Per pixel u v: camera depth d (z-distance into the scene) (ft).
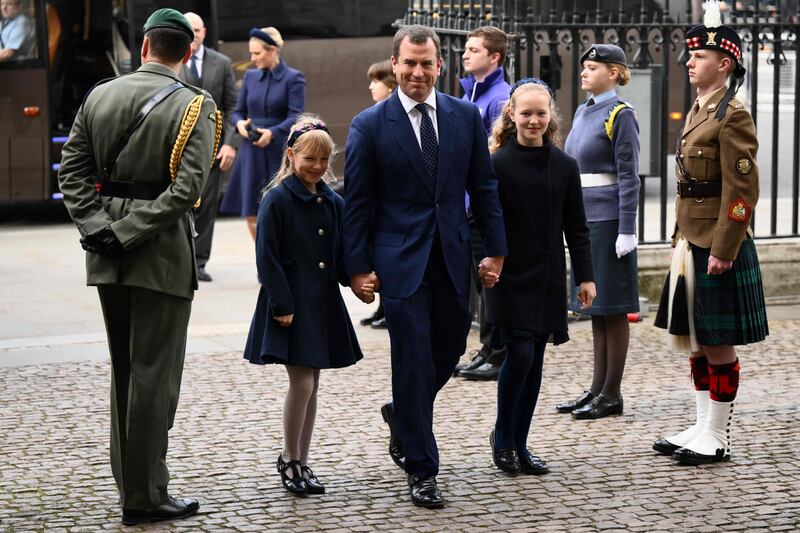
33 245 56.29
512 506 23.04
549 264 24.88
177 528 21.99
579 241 25.71
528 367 24.50
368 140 23.57
